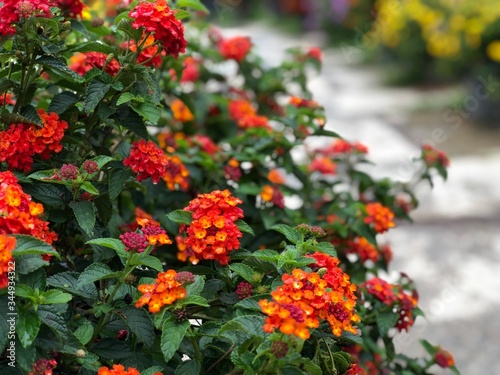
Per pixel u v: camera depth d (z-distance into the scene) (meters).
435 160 3.79
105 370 1.82
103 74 2.26
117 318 2.07
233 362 1.87
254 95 4.92
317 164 3.97
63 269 2.28
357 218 3.26
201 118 4.30
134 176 2.39
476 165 7.98
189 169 3.10
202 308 2.29
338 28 15.69
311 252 2.31
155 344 2.10
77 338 1.88
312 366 1.80
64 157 2.33
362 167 7.55
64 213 2.21
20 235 1.75
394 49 12.65
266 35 17.08
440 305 5.00
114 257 2.25
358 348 2.86
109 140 2.68
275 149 3.37
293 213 3.18
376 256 3.29
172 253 2.77
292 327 1.73
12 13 2.05
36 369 1.76
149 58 2.52
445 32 11.24
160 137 3.23
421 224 6.43
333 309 1.99
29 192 2.16
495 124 9.55
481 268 5.59
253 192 2.99
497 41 10.46
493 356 4.40
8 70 2.28
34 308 1.75
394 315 2.73
